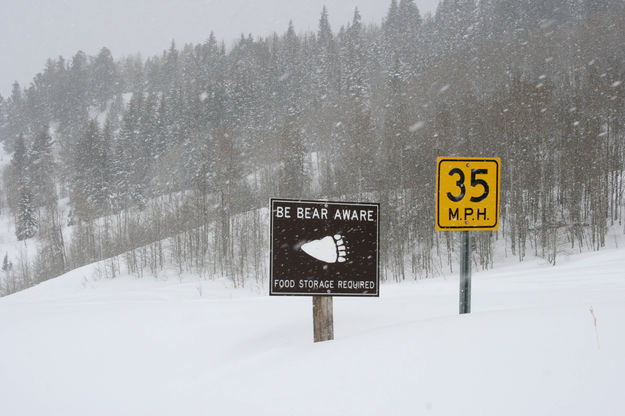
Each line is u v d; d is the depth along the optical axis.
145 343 8.77
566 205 44.81
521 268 34.88
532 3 91.25
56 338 9.91
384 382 3.97
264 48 118.31
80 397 5.98
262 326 9.00
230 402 4.58
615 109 50.41
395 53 96.25
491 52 76.56
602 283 16.25
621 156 48.19
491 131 48.19
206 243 45.62
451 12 108.06
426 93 71.62
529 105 45.88
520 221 39.88
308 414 3.78
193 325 9.95
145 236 49.59
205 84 100.75
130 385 6.28
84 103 140.50
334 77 96.44
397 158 47.88
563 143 44.91
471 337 4.41
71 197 79.62
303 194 54.25
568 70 71.19
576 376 3.28
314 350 5.63
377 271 6.88
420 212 44.28
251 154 72.38
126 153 78.94
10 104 147.25
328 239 6.81
